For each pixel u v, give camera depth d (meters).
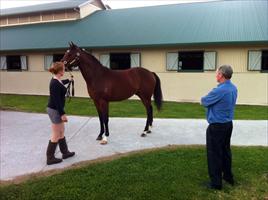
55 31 16.38
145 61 13.40
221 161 3.69
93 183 3.90
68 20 17.73
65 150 4.99
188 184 3.85
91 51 14.10
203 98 3.58
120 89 6.11
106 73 6.05
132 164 4.57
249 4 15.31
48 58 15.07
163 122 7.89
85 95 14.27
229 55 12.09
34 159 5.04
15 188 3.80
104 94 5.93
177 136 6.47
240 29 12.34
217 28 12.86
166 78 13.12
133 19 15.95
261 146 5.61
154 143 5.92
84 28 15.95
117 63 13.95
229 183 3.87
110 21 16.34
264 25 12.34
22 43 15.65
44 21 18.61
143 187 3.77
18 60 16.09
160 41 12.66
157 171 4.28
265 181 3.96
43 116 8.89
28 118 8.59
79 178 4.06
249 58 11.79
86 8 18.06
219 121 3.54
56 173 4.32
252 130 7.02
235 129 7.11
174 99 13.10
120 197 3.53
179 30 13.41
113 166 4.48
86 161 4.84
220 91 3.46
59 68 4.59
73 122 7.93
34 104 11.66
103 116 6.03
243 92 12.06
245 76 11.95
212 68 12.34
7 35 17.44
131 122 7.88
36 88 15.64
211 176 3.71
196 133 6.73
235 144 5.83
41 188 3.78
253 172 4.24
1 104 11.73
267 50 11.61
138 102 12.23
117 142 6.00
